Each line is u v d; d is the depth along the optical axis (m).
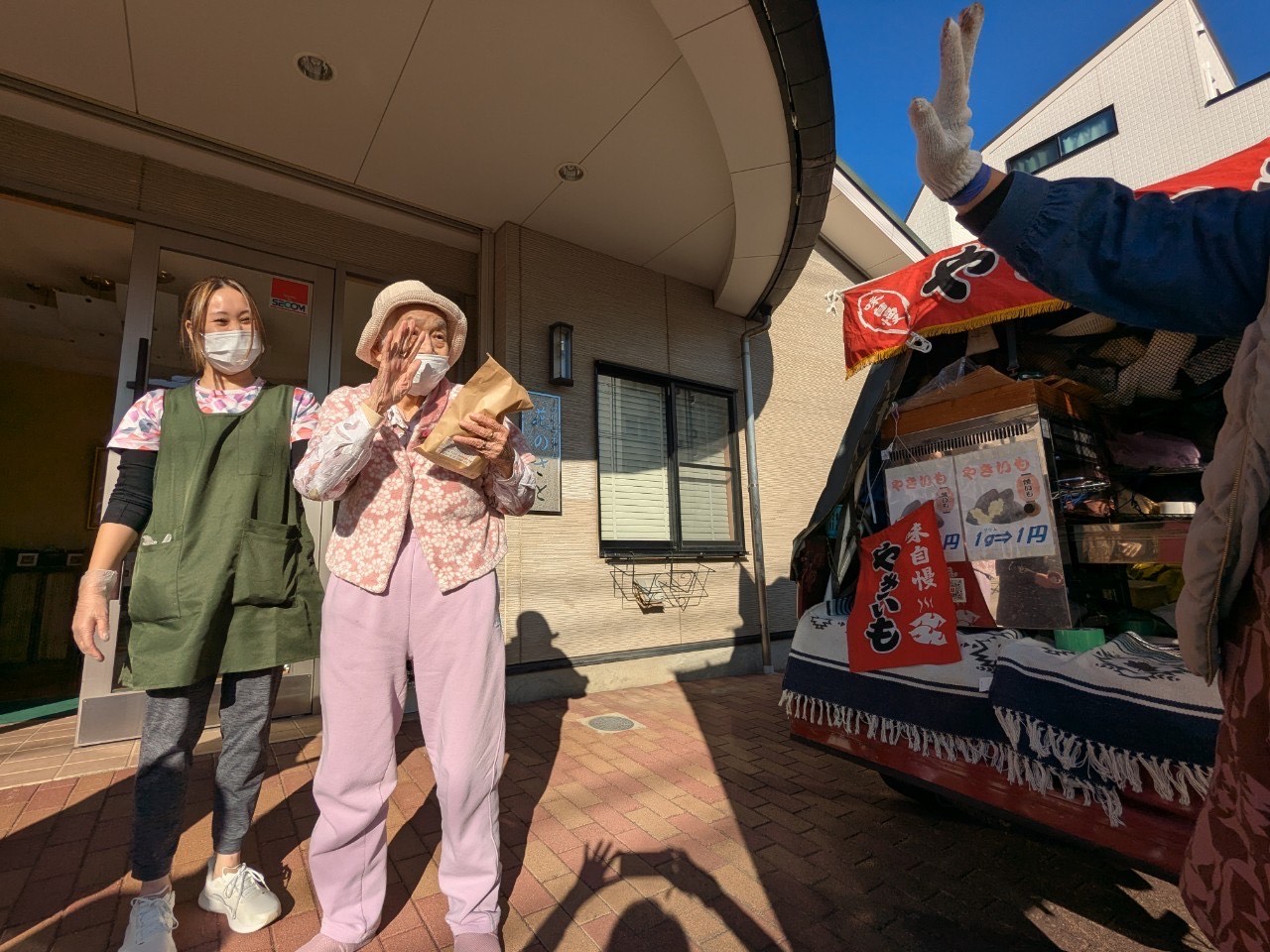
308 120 3.61
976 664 1.90
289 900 1.86
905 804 2.61
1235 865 0.74
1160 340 2.54
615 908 1.85
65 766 2.91
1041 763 1.60
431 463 1.62
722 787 2.79
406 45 3.15
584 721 3.88
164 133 3.60
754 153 3.84
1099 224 0.82
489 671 1.61
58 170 3.43
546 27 3.09
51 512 6.49
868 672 2.17
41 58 3.09
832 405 7.22
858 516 2.59
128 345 3.50
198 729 1.66
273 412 1.76
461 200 4.46
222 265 3.92
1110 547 2.01
